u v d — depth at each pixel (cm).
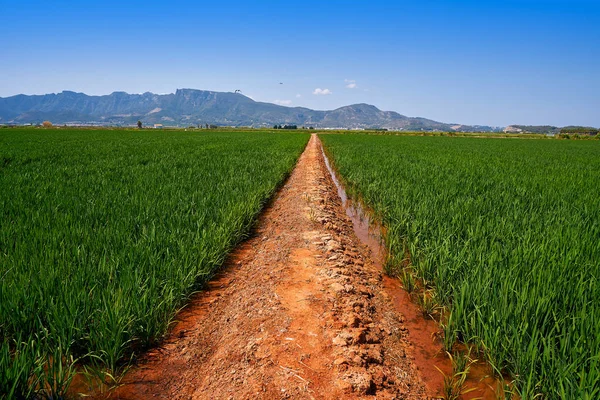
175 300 446
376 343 399
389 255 638
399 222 744
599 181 1170
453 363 370
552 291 381
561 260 461
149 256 487
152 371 357
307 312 436
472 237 579
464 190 972
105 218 650
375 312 471
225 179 1122
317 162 2200
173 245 546
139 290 402
